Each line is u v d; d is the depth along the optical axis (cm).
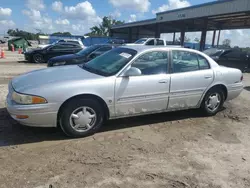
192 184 288
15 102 356
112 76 401
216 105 533
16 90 360
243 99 708
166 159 341
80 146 366
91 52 1006
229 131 457
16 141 372
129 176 296
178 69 465
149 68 436
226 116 543
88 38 4478
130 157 341
